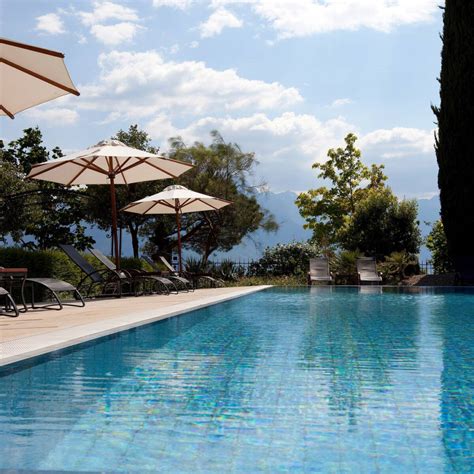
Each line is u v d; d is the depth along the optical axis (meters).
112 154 11.73
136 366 4.46
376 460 2.44
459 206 17.81
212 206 17.89
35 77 7.24
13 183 22.14
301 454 2.51
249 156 27.83
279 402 3.39
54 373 4.18
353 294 13.71
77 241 28.78
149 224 27.23
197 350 5.21
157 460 2.44
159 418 3.06
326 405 3.31
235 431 2.84
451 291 14.77
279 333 6.41
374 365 4.49
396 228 20.97
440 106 18.31
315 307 9.90
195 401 3.40
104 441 2.69
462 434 2.78
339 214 37.44
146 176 14.25
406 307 9.87
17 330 5.86
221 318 7.99
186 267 21.42
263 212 28.12
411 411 3.18
